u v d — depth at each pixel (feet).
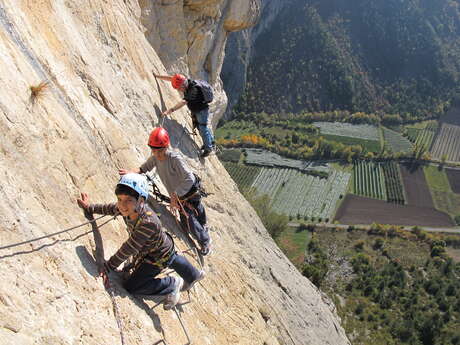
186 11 53.67
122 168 20.20
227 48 360.69
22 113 14.25
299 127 379.76
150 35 46.83
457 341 156.56
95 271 14.20
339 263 214.28
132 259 15.96
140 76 28.81
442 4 492.95
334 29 445.78
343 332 55.52
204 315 20.53
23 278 11.25
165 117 29.78
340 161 338.54
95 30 24.89
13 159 13.04
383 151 357.41
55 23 19.93
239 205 44.83
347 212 280.10
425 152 365.20
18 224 11.99
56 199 14.23
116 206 14.96
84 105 19.15
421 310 176.55
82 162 16.67
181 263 16.40
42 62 17.08
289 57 415.23
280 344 31.17
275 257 49.11
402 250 236.22
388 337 154.20
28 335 10.36
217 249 29.86
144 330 14.67
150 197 21.24
